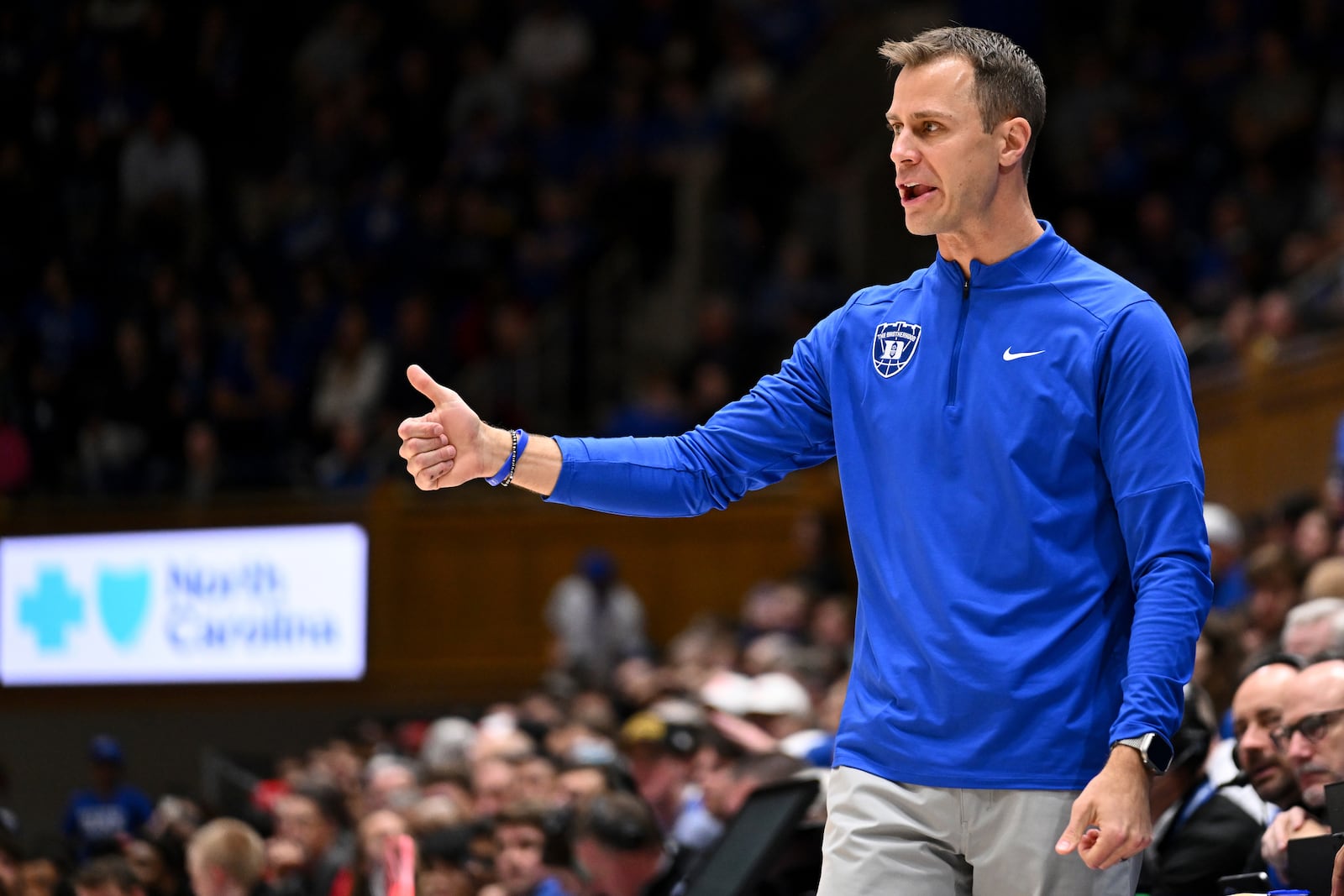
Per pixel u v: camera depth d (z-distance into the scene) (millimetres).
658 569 44062
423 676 45094
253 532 46219
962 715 8875
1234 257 42812
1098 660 8891
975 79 9297
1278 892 10258
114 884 20344
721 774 19875
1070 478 9016
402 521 45594
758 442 10188
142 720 46594
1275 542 29469
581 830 16938
